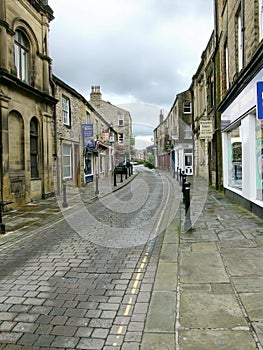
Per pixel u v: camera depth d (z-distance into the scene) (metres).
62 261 5.26
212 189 14.96
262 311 3.25
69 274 4.64
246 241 5.79
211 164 16.36
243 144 9.05
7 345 2.88
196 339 2.82
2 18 10.61
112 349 2.77
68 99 17.56
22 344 2.89
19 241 6.71
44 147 13.70
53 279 4.46
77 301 3.74
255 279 4.08
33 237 7.02
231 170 11.88
